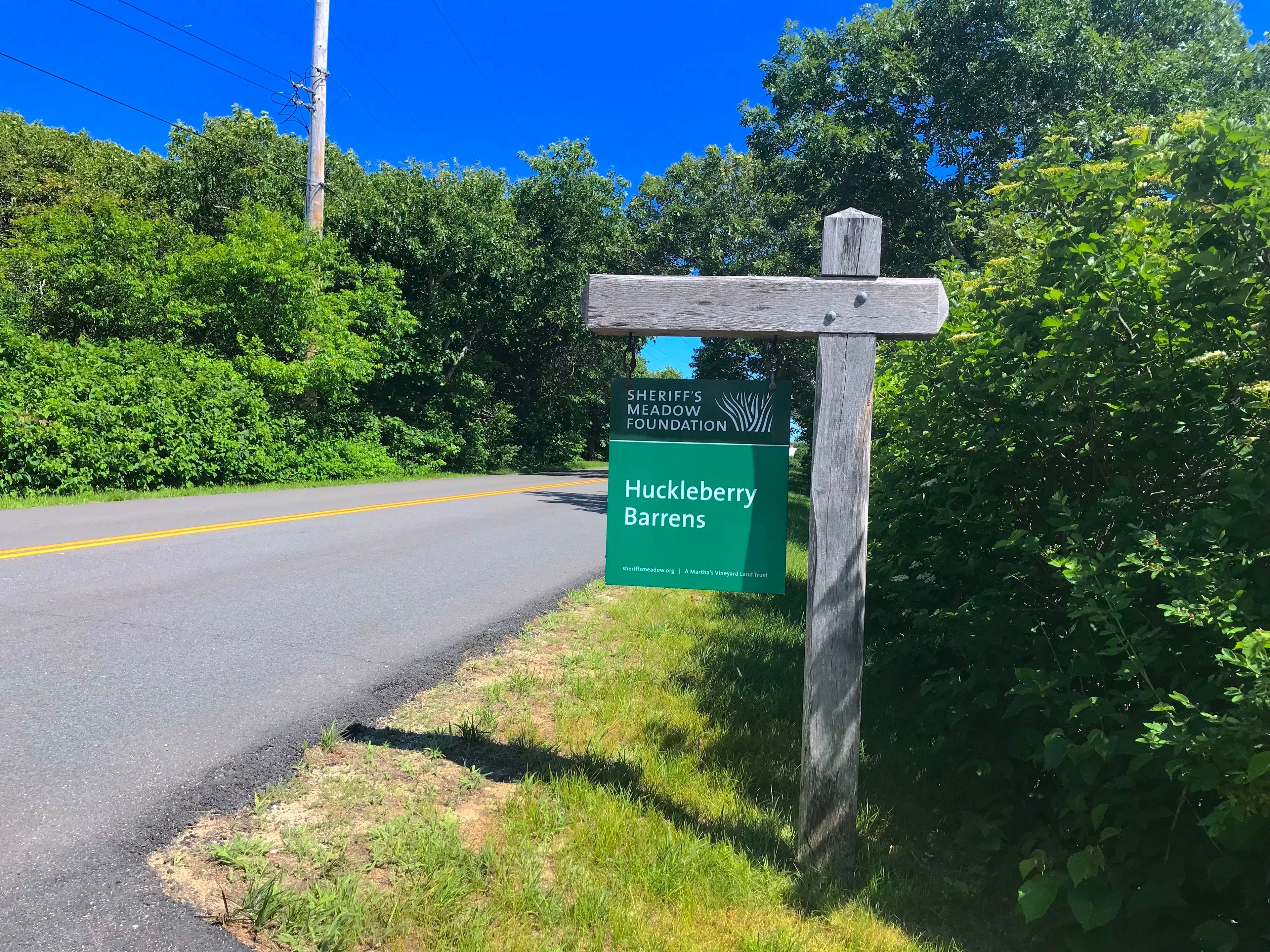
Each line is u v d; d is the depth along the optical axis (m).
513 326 29.23
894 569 4.29
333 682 4.52
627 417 3.47
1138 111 12.12
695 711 4.41
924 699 4.15
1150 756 2.39
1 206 28.30
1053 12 14.97
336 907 2.46
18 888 2.49
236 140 22.77
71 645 4.83
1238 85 14.05
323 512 11.77
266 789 3.25
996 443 3.48
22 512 10.09
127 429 12.94
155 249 17.95
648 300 3.18
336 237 19.58
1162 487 3.22
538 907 2.57
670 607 6.73
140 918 2.38
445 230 24.47
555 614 6.34
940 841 3.35
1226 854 2.50
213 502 12.34
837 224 3.05
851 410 3.03
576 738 3.95
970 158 16.38
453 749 3.74
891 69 16.14
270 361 16.64
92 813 2.96
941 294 2.97
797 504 17.05
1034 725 3.17
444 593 6.83
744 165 28.36
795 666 5.37
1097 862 2.50
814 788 3.04
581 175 28.67
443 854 2.79
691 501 3.44
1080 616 3.01
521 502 15.48
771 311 3.08
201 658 4.76
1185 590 2.44
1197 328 2.95
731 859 2.95
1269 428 2.87
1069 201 3.35
